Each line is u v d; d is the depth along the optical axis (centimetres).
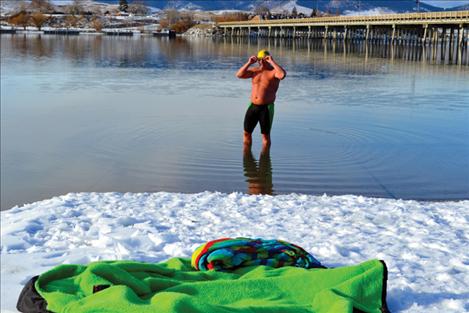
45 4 16000
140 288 388
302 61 4169
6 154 1163
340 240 573
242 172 1012
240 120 1509
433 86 2389
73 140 1277
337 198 801
